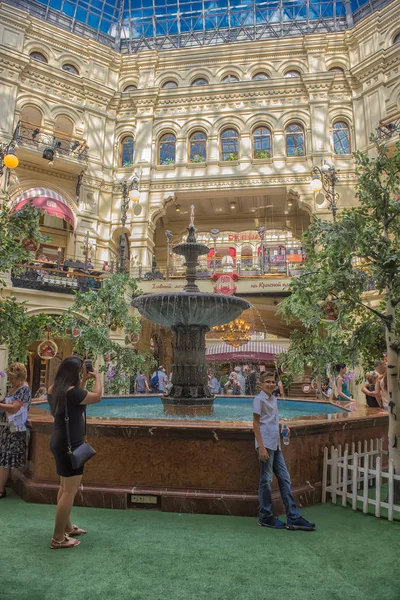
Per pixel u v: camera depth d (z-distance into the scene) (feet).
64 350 65.82
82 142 72.23
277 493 14.16
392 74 66.74
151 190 74.33
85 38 75.92
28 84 68.64
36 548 11.03
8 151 46.03
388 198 16.58
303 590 9.21
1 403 15.38
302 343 30.71
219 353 59.62
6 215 24.75
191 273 26.08
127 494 14.17
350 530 12.78
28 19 69.31
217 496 13.82
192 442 14.34
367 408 22.54
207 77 77.46
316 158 70.33
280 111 73.36
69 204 69.92
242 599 8.79
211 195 74.74
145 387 46.62
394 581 9.65
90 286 58.49
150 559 10.55
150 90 75.77
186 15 80.79
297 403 29.68
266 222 87.40
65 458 10.95
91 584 9.27
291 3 78.23
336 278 16.29
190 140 75.92
